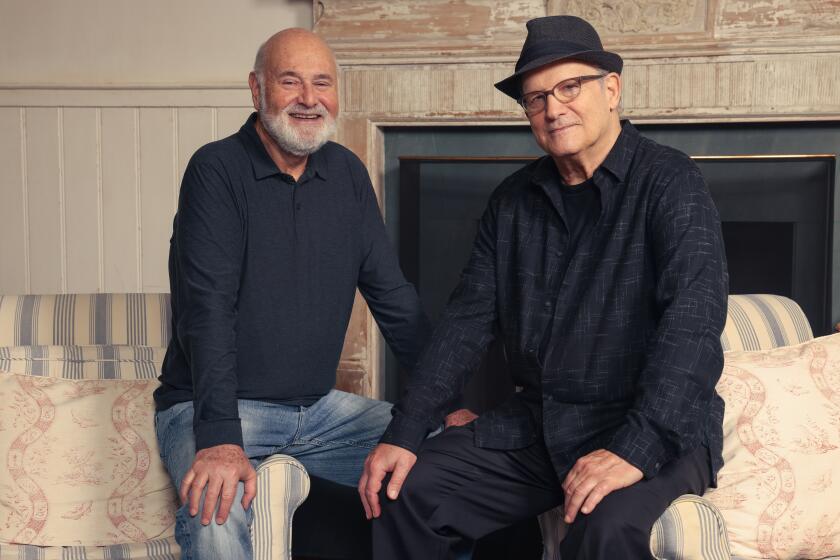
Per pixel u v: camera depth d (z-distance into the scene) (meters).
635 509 1.58
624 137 1.89
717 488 1.86
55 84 3.14
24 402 2.01
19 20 3.18
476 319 2.04
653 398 1.64
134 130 3.15
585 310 1.83
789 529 1.82
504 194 2.06
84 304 2.38
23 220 3.21
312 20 3.09
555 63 1.83
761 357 2.03
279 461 1.82
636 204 1.83
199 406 1.85
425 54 2.96
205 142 3.13
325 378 2.16
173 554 1.93
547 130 1.85
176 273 2.07
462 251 3.16
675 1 2.83
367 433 2.19
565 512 1.64
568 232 1.91
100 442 2.01
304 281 2.08
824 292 2.99
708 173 3.04
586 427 1.83
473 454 1.94
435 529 1.86
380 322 2.27
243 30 3.12
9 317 2.33
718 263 1.75
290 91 1.99
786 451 1.87
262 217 2.03
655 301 1.78
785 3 2.78
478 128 3.08
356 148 3.04
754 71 2.82
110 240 3.20
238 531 1.74
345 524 2.57
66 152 3.18
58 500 1.95
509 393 3.14
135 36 3.16
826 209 2.96
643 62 2.88
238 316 2.03
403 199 3.15
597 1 2.87
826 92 2.79
